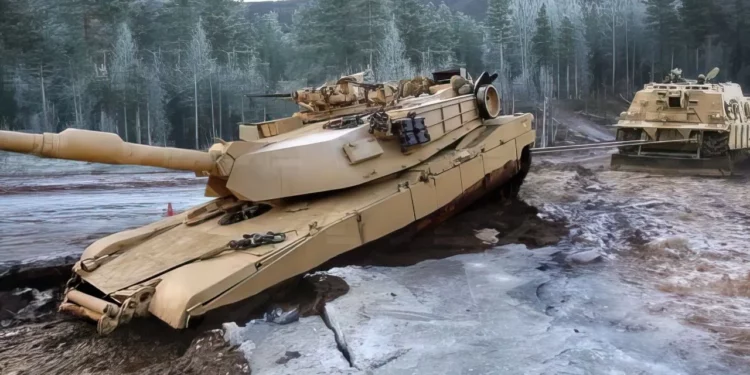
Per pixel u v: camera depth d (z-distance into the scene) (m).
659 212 14.69
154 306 7.84
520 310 8.51
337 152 10.09
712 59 28.52
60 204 19.73
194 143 26.69
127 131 25.58
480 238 12.24
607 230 13.20
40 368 7.42
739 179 19.28
